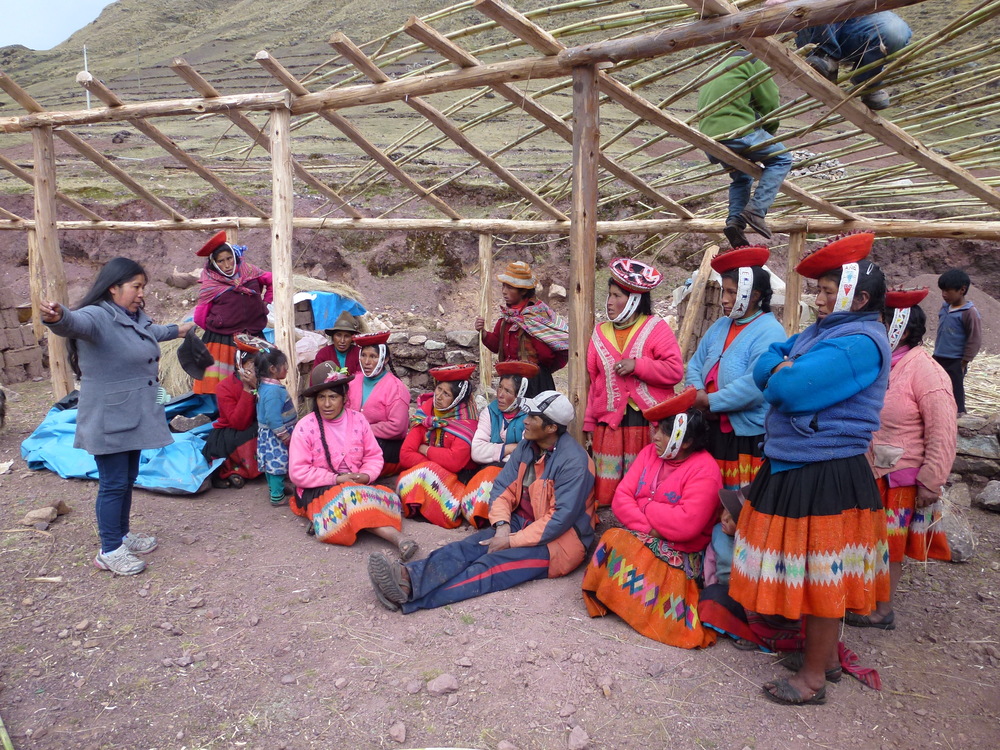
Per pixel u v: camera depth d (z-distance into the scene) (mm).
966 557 4898
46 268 7332
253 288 7043
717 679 3566
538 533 4496
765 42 3949
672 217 8047
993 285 14484
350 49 5332
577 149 4785
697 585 4148
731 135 5051
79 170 17469
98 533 4945
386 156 7215
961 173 5266
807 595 3232
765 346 4180
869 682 3521
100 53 46656
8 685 3459
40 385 9602
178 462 5930
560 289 14945
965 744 3121
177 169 17625
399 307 14070
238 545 4969
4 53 49688
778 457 3268
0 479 6023
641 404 4750
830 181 6191
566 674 3562
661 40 4129
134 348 4336
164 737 3141
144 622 4000
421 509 5336
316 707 3334
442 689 3418
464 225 8641
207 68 36250
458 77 5227
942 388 3799
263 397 5547
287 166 6215
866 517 3188
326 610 4148
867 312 3172
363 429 5383
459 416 5562
